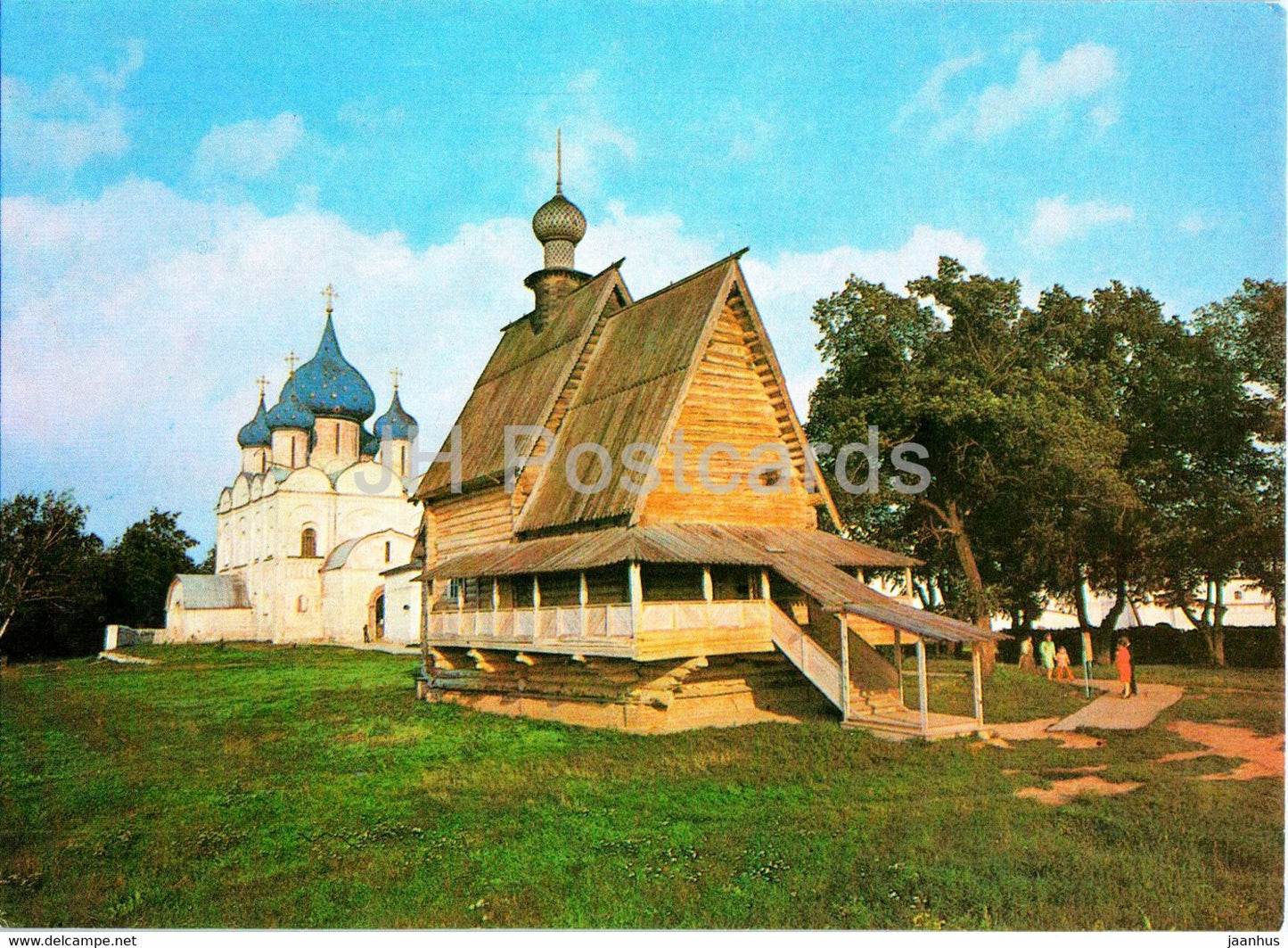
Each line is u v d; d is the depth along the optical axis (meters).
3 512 68.44
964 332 36.62
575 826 13.77
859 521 37.09
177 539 92.50
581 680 23.97
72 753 23.09
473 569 24.95
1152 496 38.62
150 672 48.72
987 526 40.94
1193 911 10.02
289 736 24.44
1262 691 28.30
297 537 75.31
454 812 15.05
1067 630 49.53
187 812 16.11
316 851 13.23
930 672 34.50
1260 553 38.91
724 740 20.39
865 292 36.16
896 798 14.94
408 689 35.16
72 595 71.19
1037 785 15.81
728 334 25.66
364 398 80.50
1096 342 38.88
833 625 25.52
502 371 33.66
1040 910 10.09
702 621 21.47
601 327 29.64
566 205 34.59
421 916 10.48
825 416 36.44
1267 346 35.28
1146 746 18.56
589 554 21.53
